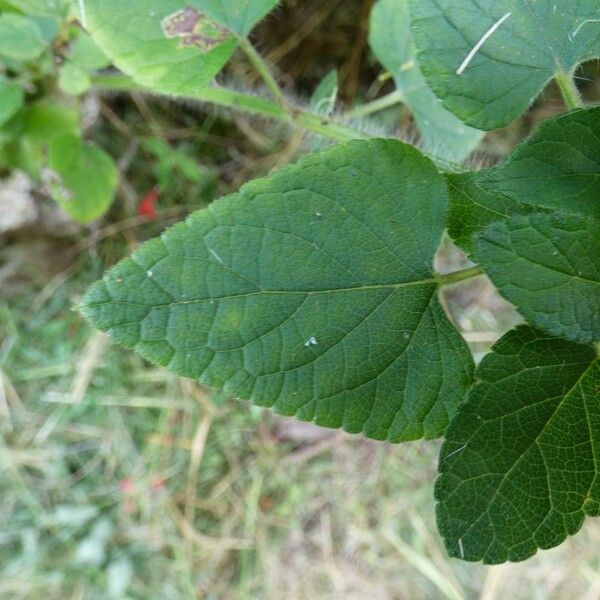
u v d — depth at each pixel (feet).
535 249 0.37
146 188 1.20
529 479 0.40
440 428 0.44
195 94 0.56
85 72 0.75
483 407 0.41
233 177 1.22
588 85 0.91
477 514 0.40
